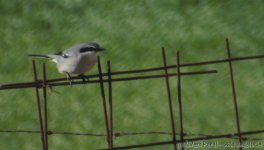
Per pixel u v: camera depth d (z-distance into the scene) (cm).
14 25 1855
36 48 1725
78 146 1288
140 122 1347
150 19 1795
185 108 1384
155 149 1253
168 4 1852
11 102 1478
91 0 1905
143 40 1698
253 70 1520
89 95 1463
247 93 1425
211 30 1723
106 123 866
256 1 1831
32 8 1917
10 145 1316
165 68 877
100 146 1279
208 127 1310
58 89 1492
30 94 1502
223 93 1429
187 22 1770
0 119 1419
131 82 1501
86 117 1386
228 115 1345
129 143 1276
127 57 1625
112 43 1698
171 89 1458
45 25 1836
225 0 1845
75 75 1139
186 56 1611
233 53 1617
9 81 1576
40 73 1599
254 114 1344
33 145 1308
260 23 1733
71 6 1891
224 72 1517
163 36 1708
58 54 1105
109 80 866
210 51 1627
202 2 1852
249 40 1667
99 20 1822
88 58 1055
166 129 1316
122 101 1432
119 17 1822
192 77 1501
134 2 1881
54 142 1308
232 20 1758
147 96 1441
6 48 1741
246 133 918
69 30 1797
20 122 1401
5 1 1956
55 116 1403
